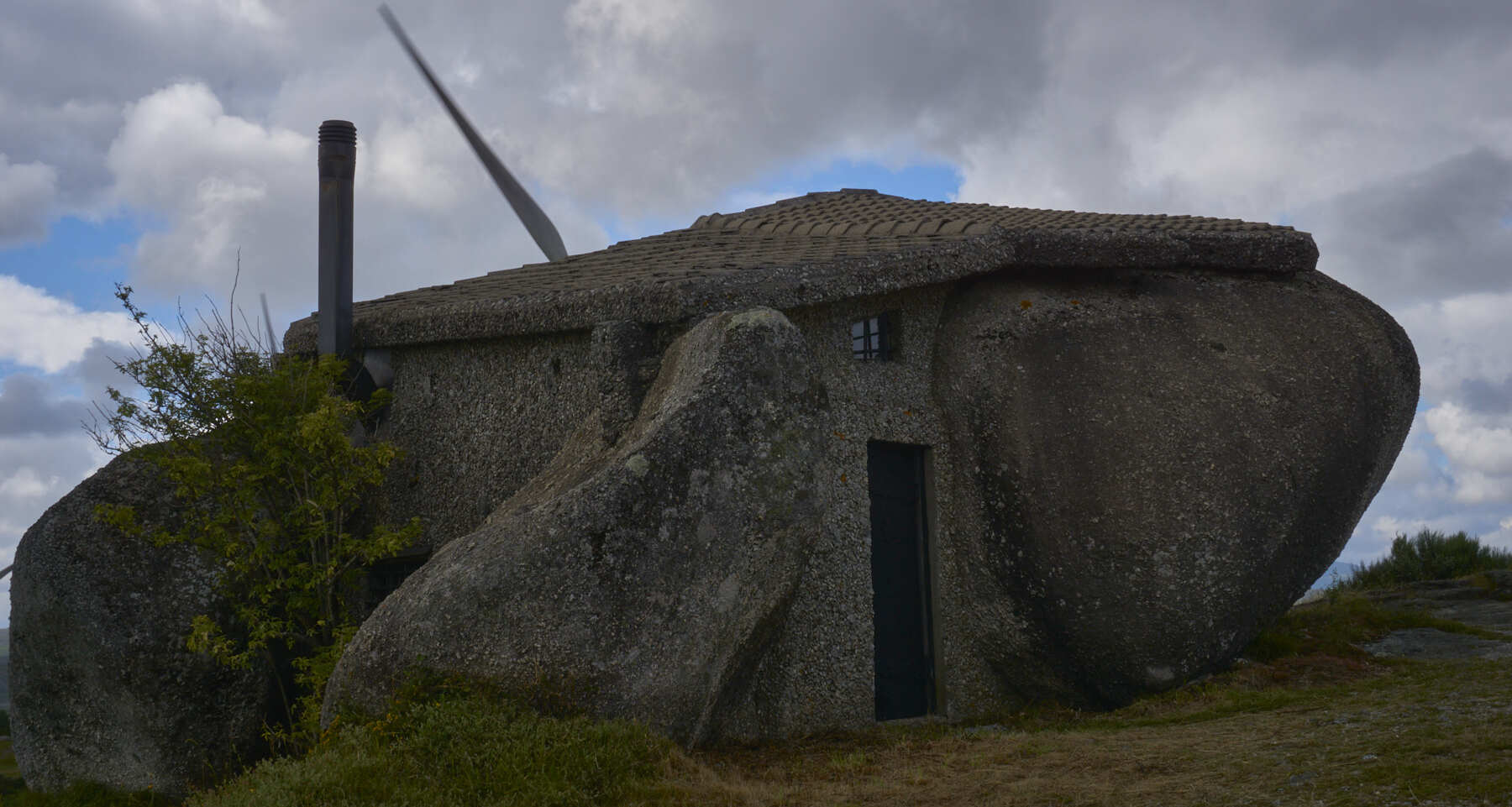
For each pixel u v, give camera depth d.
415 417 10.37
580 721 5.68
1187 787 4.95
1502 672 7.70
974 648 8.65
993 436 8.59
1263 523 8.30
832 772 6.11
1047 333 8.87
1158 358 8.84
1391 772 4.62
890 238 9.98
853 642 8.00
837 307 8.41
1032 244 9.04
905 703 8.48
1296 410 8.72
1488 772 4.43
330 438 8.84
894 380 8.69
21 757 9.16
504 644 5.86
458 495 9.71
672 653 6.04
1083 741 6.35
